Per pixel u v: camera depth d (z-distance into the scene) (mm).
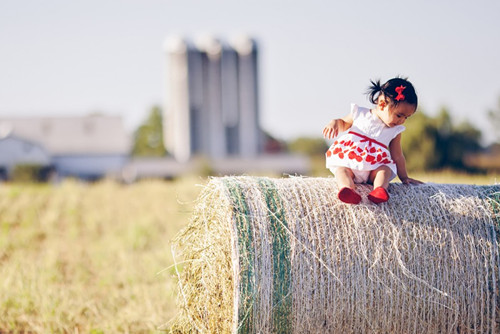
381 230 5332
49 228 13648
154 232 12906
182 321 6191
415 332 5340
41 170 46875
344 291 5180
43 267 9750
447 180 15734
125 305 7898
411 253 5320
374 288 5234
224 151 69250
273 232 5145
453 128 36844
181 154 68250
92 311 7664
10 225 14156
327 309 5160
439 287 5332
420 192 5684
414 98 5570
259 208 5227
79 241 12633
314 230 5223
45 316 7250
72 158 53906
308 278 5129
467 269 5391
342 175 5578
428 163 36000
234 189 5340
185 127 68375
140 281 9047
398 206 5500
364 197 5527
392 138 5809
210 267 5621
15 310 7578
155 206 16172
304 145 97312
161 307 7516
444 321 5367
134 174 54875
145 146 92312
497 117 39750
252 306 5027
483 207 5598
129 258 10406
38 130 55906
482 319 5410
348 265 5199
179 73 68562
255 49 70125
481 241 5461
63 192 18094
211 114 68875
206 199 5754
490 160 38375
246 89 69875
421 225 5418
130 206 16391
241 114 69875
